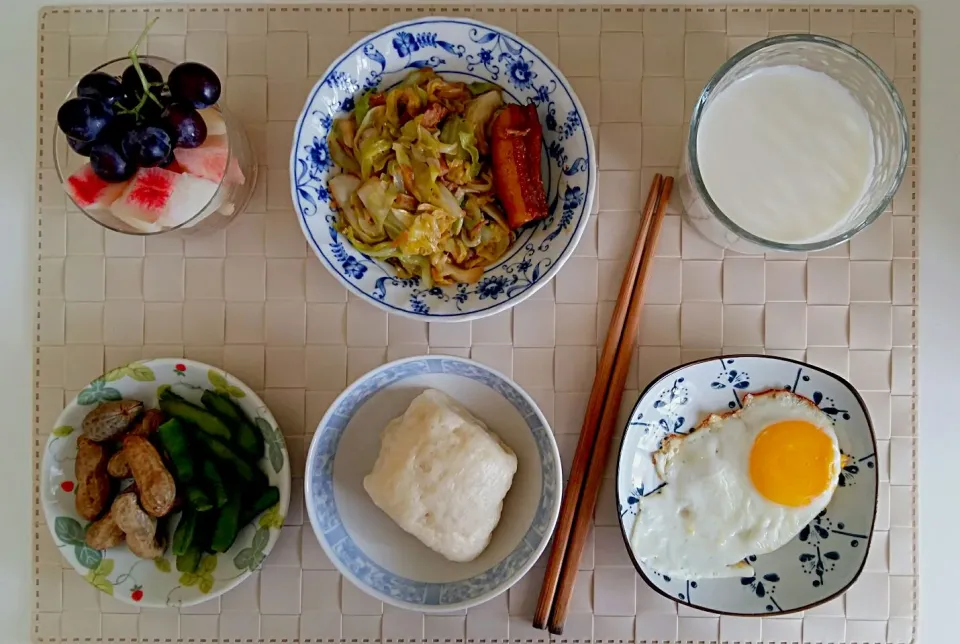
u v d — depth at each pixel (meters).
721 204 0.43
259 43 0.46
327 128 0.43
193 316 0.46
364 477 0.45
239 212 0.46
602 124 0.46
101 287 0.46
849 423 0.44
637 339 0.46
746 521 0.44
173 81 0.39
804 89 0.43
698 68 0.46
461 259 0.43
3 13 0.46
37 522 0.46
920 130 0.46
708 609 0.42
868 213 0.42
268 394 0.46
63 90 0.46
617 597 0.46
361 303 0.46
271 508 0.43
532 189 0.42
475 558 0.44
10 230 0.46
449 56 0.43
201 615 0.46
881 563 0.46
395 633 0.46
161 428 0.43
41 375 0.46
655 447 0.45
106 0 0.46
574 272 0.46
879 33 0.46
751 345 0.46
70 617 0.46
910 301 0.46
